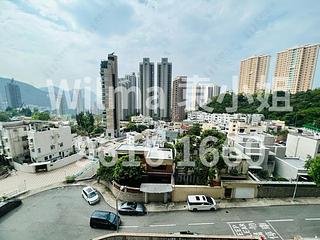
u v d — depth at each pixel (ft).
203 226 59.26
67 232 57.16
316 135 118.21
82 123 229.86
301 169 88.07
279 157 106.83
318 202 71.61
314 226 59.36
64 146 143.54
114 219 59.36
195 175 83.41
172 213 65.57
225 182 73.05
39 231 57.57
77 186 87.15
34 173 108.88
